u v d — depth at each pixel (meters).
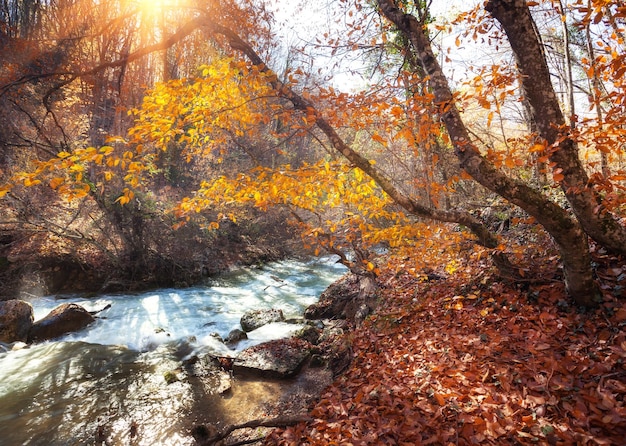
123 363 7.35
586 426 2.86
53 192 13.64
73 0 12.53
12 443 4.79
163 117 4.21
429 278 7.56
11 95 8.46
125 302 12.08
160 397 5.95
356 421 3.85
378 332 6.47
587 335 3.97
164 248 15.26
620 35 4.14
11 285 11.52
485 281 5.91
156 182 18.12
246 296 13.45
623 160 7.25
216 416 5.39
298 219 6.65
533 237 6.62
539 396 3.33
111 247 14.64
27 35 14.19
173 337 8.96
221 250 18.75
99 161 3.12
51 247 13.25
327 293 10.45
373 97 4.55
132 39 7.71
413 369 4.58
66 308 9.40
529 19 3.64
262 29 6.29
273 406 5.46
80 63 11.28
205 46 8.05
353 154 4.39
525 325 4.59
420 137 4.34
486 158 3.92
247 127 5.21
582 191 3.86
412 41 4.24
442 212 4.86
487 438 3.04
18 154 12.72
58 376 6.70
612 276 4.39
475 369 4.06
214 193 4.95
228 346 8.23
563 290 4.79
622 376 3.24
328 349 7.20
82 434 4.99
